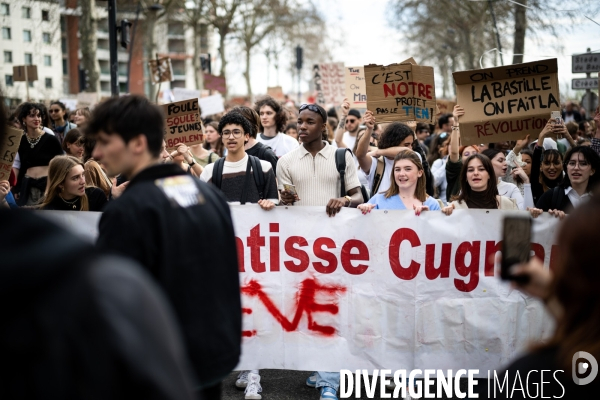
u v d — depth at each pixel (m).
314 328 4.69
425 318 4.62
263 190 5.16
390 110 6.06
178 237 2.48
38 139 7.30
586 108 17.91
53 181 5.05
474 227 4.60
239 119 5.14
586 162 5.07
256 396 4.73
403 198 4.90
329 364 4.67
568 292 1.55
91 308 1.24
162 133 2.60
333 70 16.67
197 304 2.53
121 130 2.47
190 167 6.04
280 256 4.70
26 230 1.27
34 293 1.21
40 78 59.38
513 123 5.72
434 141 8.84
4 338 1.21
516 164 6.72
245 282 4.71
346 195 5.28
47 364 1.21
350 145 9.07
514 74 5.66
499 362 4.62
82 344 1.23
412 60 5.97
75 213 4.58
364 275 4.65
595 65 10.87
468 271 4.61
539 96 5.65
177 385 1.33
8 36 54.31
